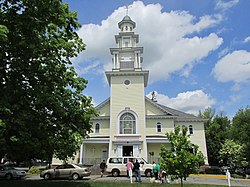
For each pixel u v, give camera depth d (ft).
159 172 64.85
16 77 36.29
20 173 86.02
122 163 84.07
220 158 157.07
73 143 41.01
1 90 34.22
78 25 39.04
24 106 35.17
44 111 38.65
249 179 92.12
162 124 124.26
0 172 85.20
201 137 126.11
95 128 123.03
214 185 58.54
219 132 168.96
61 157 41.37
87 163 112.37
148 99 128.47
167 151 41.98
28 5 34.17
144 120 114.62
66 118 41.70
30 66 36.40
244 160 134.72
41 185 53.31
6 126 31.04
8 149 35.78
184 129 43.11
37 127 36.55
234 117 135.54
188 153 40.34
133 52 128.16
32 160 43.21
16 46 34.17
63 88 40.88
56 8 35.78
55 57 40.24
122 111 116.47
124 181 66.08
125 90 119.14
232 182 74.38
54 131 39.93
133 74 120.37
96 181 63.98
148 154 117.70
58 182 59.00
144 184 56.49
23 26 33.91
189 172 40.14
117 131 114.01
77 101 43.83
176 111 140.46
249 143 121.29
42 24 34.81
